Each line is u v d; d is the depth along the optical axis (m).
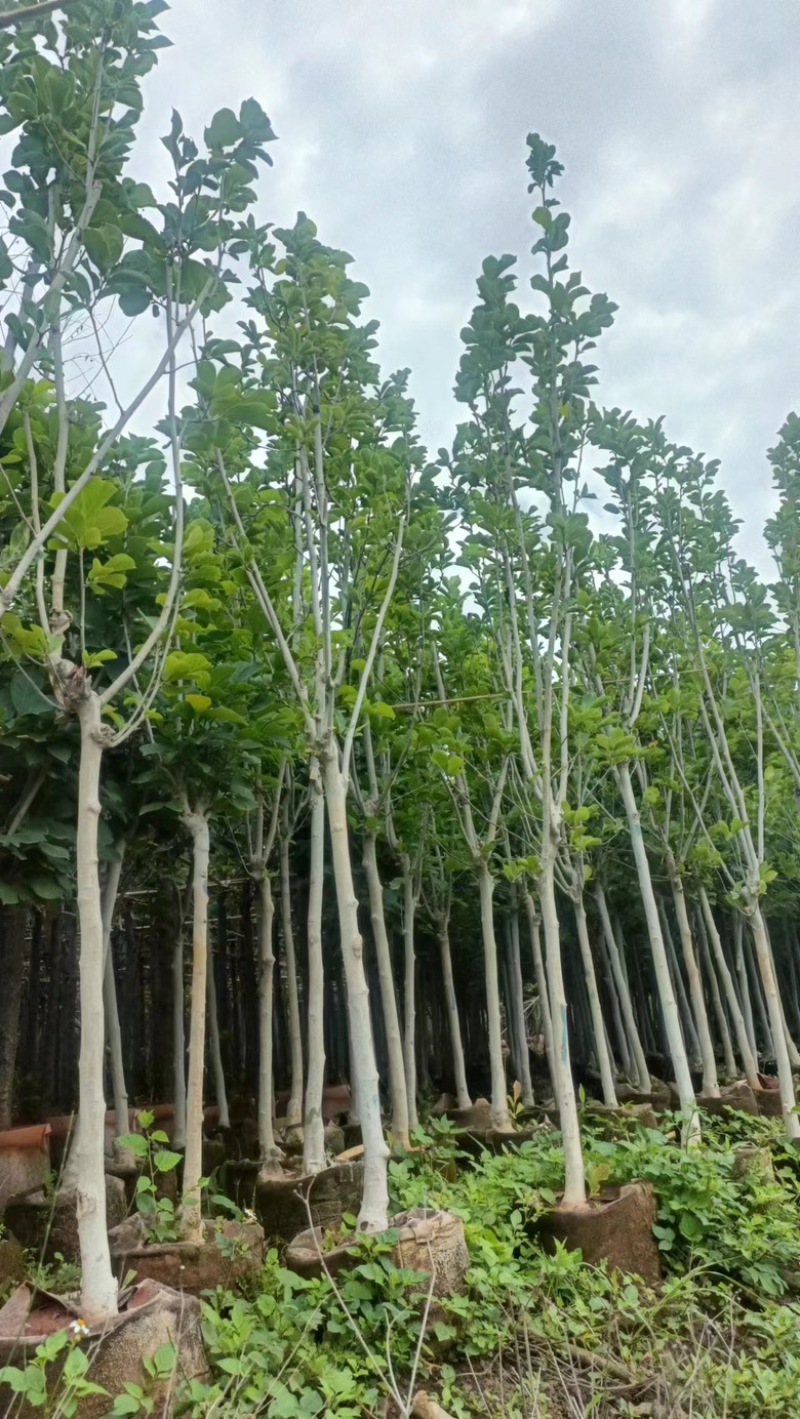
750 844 8.55
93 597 5.41
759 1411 3.64
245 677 5.77
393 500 6.59
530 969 13.38
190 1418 3.17
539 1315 4.36
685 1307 4.45
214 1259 4.27
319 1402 3.31
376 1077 4.91
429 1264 4.23
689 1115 6.82
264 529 6.20
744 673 9.77
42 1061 7.95
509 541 6.88
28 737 5.14
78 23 4.24
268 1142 6.24
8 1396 3.00
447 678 8.56
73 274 4.14
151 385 4.23
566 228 6.77
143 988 9.57
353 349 6.76
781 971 14.22
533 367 6.85
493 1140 7.29
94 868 3.85
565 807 7.37
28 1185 5.52
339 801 5.40
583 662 8.70
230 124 4.45
